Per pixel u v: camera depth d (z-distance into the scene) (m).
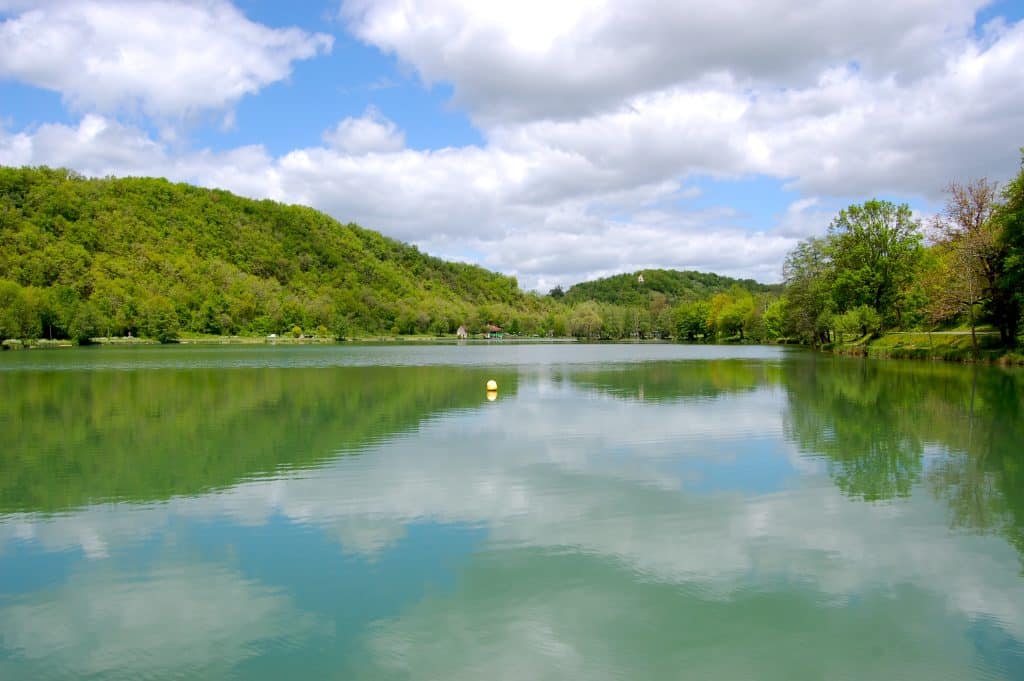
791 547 11.96
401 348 115.56
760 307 128.75
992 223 49.56
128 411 28.72
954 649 8.55
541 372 51.25
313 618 9.48
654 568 11.05
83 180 168.75
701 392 35.47
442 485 16.19
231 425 24.97
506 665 8.23
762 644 8.69
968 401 29.80
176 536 12.77
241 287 153.25
